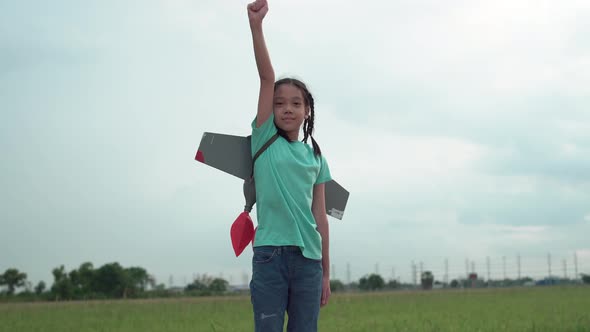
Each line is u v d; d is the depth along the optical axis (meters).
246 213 3.97
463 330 10.25
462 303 21.28
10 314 17.88
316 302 3.79
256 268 3.73
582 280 67.69
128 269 57.53
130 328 12.19
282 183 3.73
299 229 3.73
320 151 4.06
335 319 13.74
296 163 3.78
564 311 14.80
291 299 3.78
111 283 55.69
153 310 19.44
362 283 70.88
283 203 3.71
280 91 3.91
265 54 3.76
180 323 13.16
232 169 4.00
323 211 4.06
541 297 25.42
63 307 23.14
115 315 16.61
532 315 13.61
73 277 55.19
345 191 4.37
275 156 3.79
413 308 18.38
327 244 4.02
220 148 3.99
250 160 4.02
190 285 59.75
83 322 13.96
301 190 3.78
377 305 20.64
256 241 3.77
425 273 70.44
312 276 3.76
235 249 3.91
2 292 55.19
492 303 20.66
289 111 3.87
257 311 3.70
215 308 20.09
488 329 10.34
